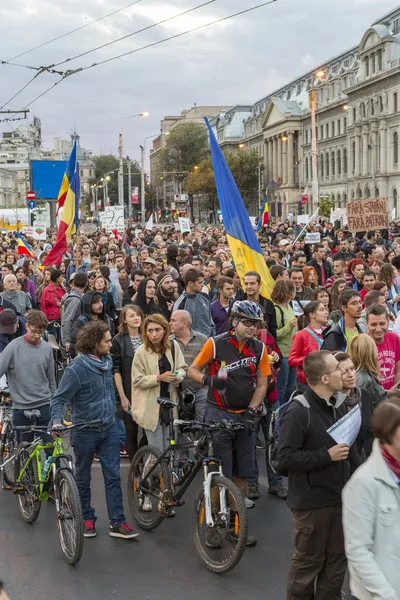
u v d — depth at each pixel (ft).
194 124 481.05
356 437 20.85
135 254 90.58
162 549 25.76
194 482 32.76
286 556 24.80
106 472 26.89
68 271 68.33
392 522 14.53
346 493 14.83
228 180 40.47
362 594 14.98
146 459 27.94
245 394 25.68
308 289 45.42
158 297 46.50
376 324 28.58
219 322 39.65
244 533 23.00
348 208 78.28
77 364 26.23
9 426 32.48
